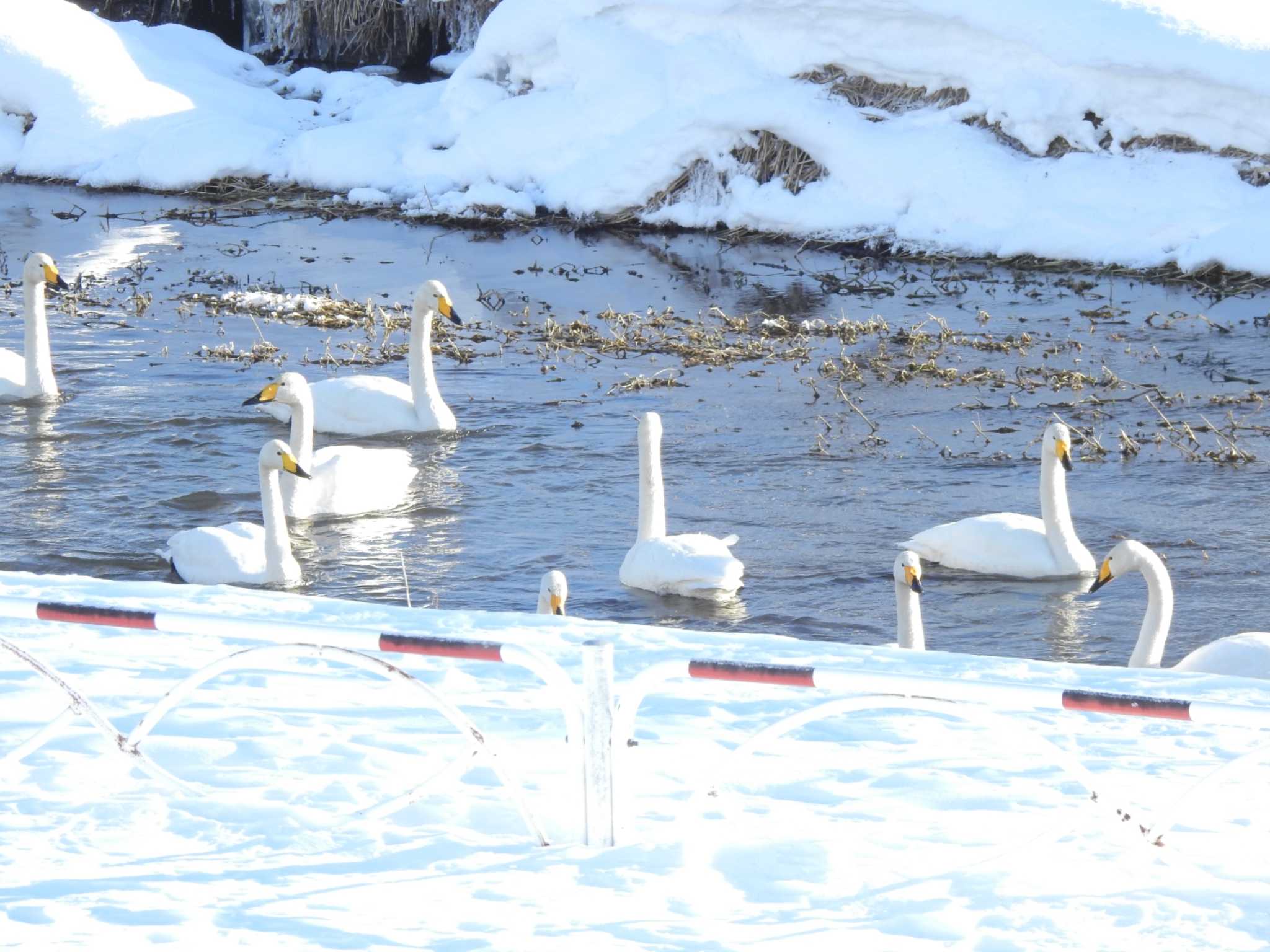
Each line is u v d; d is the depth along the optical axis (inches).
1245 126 1104.2
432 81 1610.5
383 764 261.3
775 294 1011.9
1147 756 276.7
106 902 201.9
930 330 905.5
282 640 227.5
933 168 1157.7
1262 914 199.5
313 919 196.5
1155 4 1162.0
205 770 255.9
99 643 343.3
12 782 249.6
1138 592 532.7
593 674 222.2
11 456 668.7
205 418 725.3
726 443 693.3
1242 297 983.0
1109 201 1096.2
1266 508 601.9
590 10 1349.7
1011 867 215.8
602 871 214.7
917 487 633.0
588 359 842.8
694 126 1240.2
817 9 1245.1
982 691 208.5
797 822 235.6
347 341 884.6
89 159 1421.0
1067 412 737.0
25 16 1481.3
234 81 1541.6
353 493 619.8
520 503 624.4
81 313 935.7
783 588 529.0
